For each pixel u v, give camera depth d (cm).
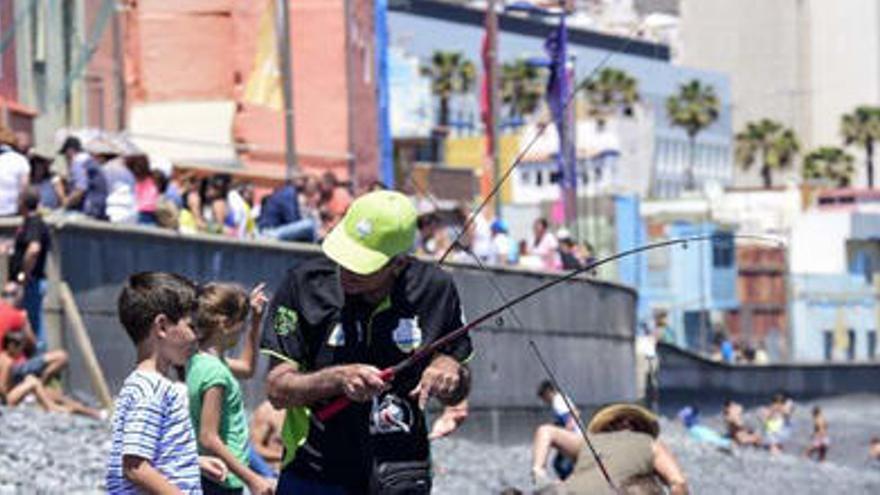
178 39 3909
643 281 10069
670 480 1439
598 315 3825
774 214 11962
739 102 19088
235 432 1239
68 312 2425
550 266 3678
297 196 2941
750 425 5738
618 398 3975
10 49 3381
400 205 992
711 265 10238
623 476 1425
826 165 15000
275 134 3962
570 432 1653
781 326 10788
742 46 19050
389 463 1002
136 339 1020
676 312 10100
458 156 9550
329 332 1002
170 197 2731
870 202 12581
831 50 19000
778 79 18988
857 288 11556
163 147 3903
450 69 11231
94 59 3691
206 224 2852
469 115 11306
